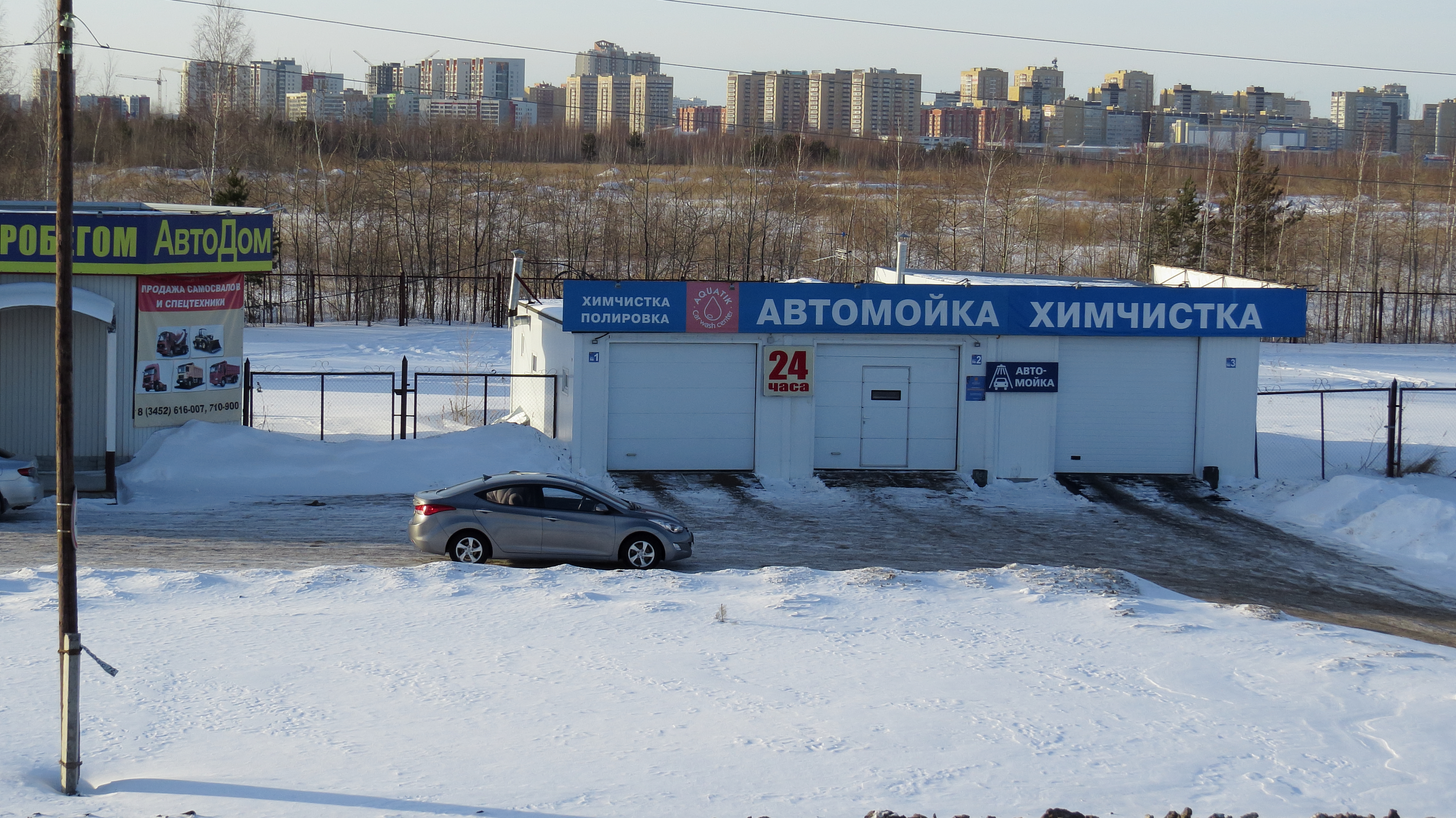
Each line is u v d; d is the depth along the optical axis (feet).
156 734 38.47
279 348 158.92
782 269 226.38
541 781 34.83
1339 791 35.83
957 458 104.63
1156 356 105.09
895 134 556.10
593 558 69.62
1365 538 86.33
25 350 96.37
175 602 55.21
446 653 48.03
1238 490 102.32
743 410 102.53
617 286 98.73
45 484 90.68
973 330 102.68
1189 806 34.17
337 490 91.50
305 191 267.18
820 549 78.23
